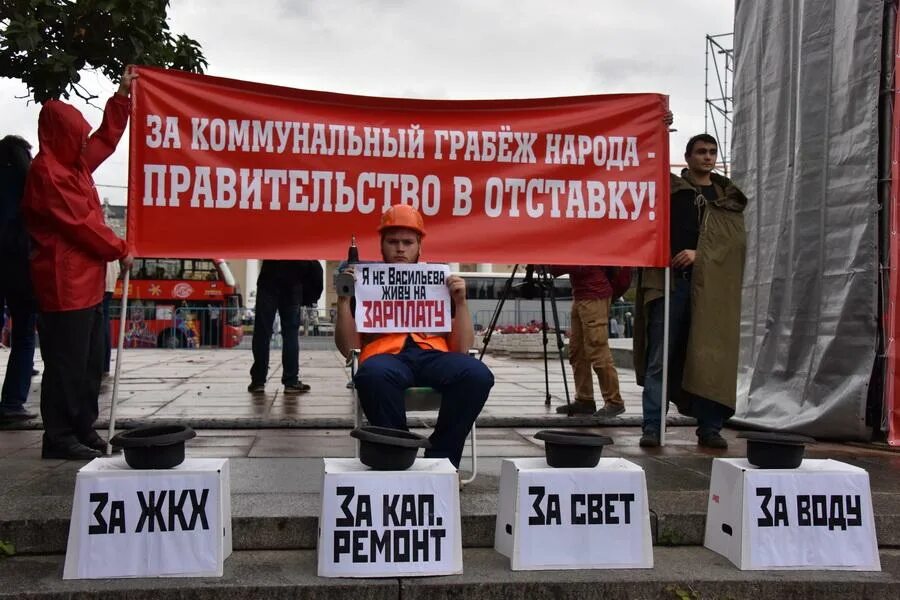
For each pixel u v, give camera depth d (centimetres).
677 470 433
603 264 508
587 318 625
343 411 632
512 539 313
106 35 493
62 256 416
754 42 643
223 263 2392
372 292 397
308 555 323
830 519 326
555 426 605
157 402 686
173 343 2127
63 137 412
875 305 523
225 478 311
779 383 591
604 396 632
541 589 298
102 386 828
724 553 333
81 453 429
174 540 295
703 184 536
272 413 618
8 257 524
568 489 315
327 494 299
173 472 296
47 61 463
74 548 291
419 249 413
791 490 324
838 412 531
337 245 478
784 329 588
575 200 508
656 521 349
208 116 463
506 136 503
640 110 517
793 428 554
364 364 368
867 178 528
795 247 580
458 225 496
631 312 1914
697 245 519
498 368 1207
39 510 326
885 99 527
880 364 527
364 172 484
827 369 549
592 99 513
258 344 758
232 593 286
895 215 524
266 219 469
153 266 2347
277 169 472
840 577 316
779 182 605
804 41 578
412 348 387
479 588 296
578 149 510
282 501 348
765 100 625
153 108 455
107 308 898
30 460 426
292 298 765
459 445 377
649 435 520
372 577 297
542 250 503
